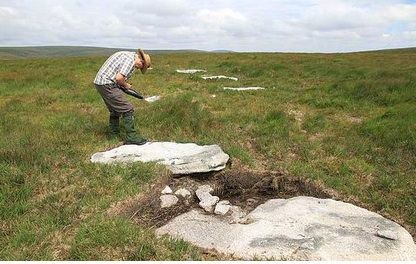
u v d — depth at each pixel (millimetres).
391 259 4574
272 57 32688
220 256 4633
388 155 7895
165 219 5684
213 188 6770
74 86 16109
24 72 20656
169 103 10609
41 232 4891
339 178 6922
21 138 8180
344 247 4773
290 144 8500
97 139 8438
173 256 4496
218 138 8695
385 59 32156
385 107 11938
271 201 6188
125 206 5762
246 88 15734
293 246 4766
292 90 15391
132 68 7762
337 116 11133
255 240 4914
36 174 6488
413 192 6375
